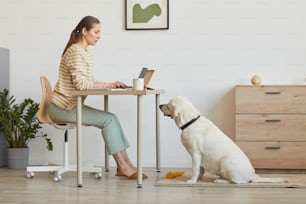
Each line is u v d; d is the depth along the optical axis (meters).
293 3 5.05
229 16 5.10
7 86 5.25
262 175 4.55
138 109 3.92
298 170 4.79
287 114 4.72
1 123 4.96
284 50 5.07
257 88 4.73
